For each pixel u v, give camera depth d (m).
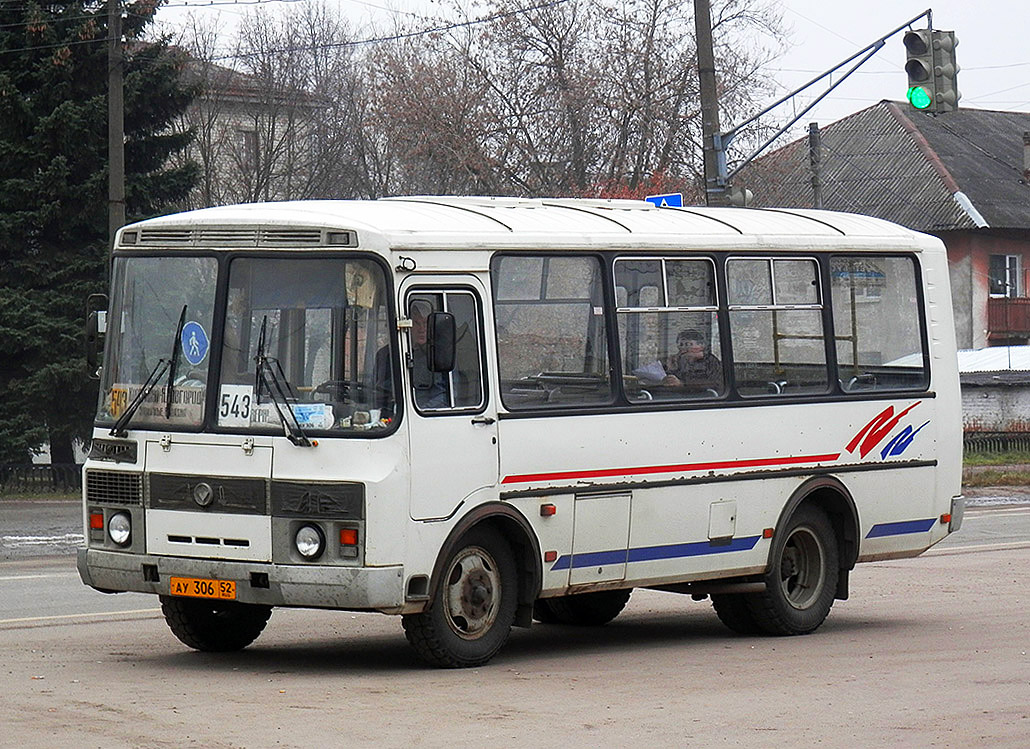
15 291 31.69
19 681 11.20
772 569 14.23
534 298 12.44
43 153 31.69
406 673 11.78
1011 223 61.94
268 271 11.66
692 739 9.39
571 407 12.60
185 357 11.88
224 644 12.90
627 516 12.98
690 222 14.09
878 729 9.78
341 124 58.59
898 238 15.55
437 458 11.59
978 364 55.53
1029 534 25.77
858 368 15.04
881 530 15.20
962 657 13.05
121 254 12.32
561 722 9.87
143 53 33.09
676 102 48.84
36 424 31.53
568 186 48.75
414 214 12.10
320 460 11.30
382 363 11.41
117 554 12.01
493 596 12.16
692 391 13.62
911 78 24.25
